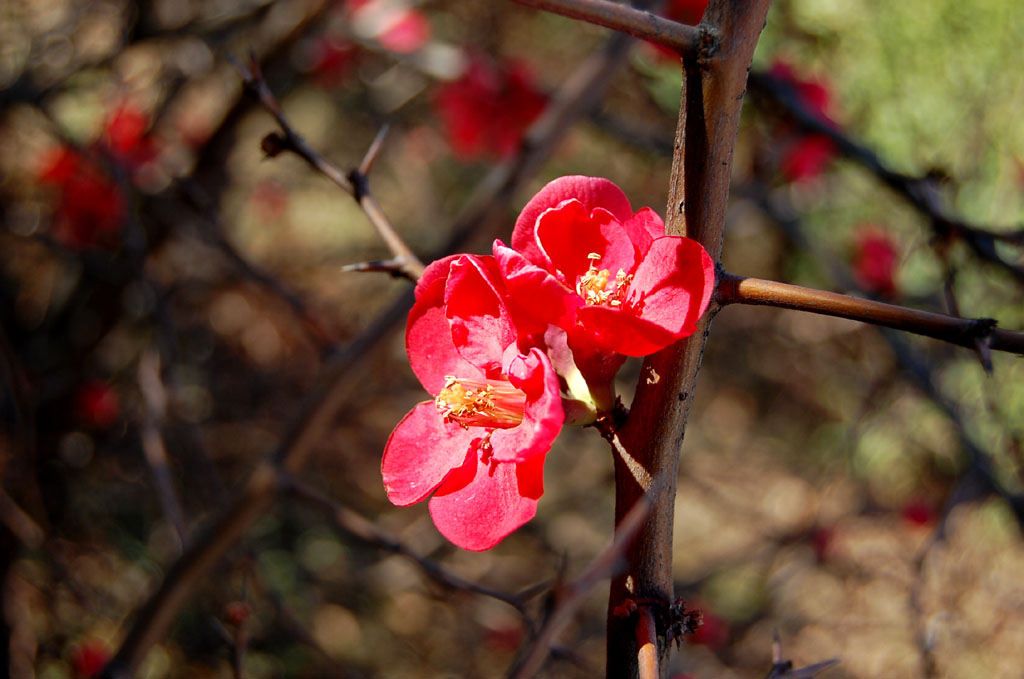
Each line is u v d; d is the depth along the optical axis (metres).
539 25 6.49
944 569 4.39
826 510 5.70
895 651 4.97
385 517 5.80
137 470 5.09
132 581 4.80
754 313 6.88
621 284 1.26
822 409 6.97
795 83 4.13
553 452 6.70
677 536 6.45
